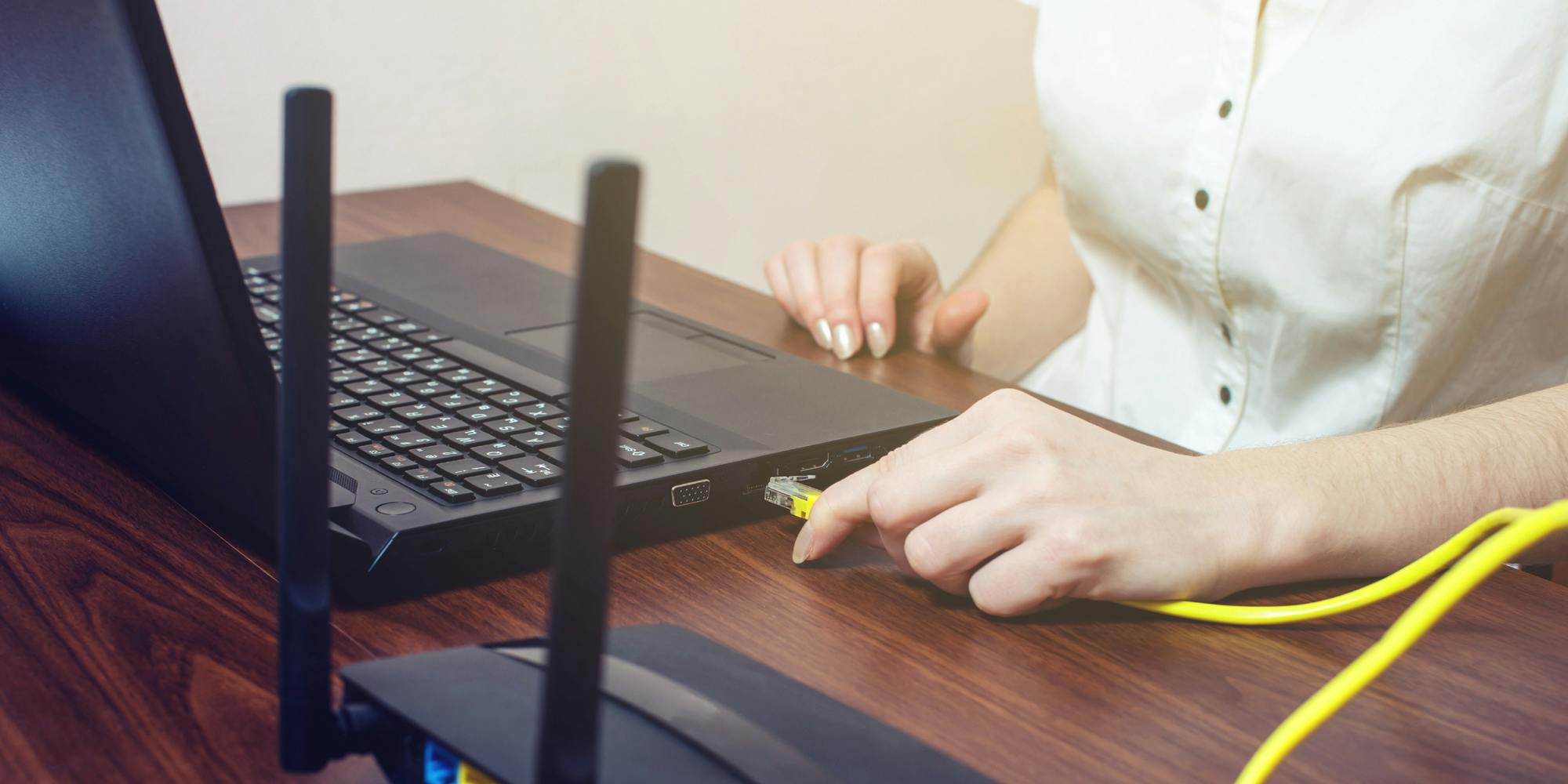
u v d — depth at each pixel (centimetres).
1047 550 41
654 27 151
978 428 46
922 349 84
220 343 36
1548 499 48
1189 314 98
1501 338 83
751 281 174
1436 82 78
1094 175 98
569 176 150
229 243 35
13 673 34
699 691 31
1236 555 43
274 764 30
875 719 32
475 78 138
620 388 19
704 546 47
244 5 118
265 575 41
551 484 45
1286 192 84
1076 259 114
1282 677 39
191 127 33
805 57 167
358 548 39
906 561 45
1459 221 77
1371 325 82
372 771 30
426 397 54
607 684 30
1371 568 46
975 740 34
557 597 20
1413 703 38
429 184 113
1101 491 43
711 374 62
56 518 45
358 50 128
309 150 23
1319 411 88
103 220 38
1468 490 47
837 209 178
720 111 162
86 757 30
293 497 25
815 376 62
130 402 44
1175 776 33
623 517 46
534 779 21
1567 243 79
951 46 179
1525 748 35
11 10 37
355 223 97
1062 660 39
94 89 34
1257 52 88
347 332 64
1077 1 100
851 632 40
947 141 185
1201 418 97
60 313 45
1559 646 42
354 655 37
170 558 42
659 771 26
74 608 38
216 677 34
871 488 44
